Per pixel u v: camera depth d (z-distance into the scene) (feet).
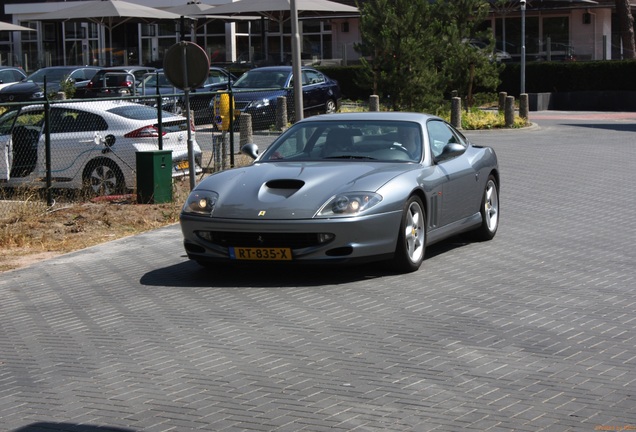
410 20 97.25
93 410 19.04
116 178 52.08
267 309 27.04
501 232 39.42
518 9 147.74
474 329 24.57
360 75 98.27
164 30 173.78
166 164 50.14
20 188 49.98
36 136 52.60
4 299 29.50
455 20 106.01
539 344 23.13
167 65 45.55
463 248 36.01
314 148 34.12
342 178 31.01
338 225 29.40
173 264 34.32
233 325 25.38
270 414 18.54
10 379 21.27
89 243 40.09
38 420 18.56
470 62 104.83
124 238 40.11
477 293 28.60
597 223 41.37
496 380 20.42
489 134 89.97
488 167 37.09
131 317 26.61
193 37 169.17
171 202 50.14
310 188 30.45
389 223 30.27
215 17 139.64
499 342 23.35
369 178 30.94
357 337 23.94
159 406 19.16
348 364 21.71
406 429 17.62
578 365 21.42
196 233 31.01
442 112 99.50
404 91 96.68
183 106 87.66
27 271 33.83
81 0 179.63
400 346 23.09
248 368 21.54
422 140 33.81
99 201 50.70
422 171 32.40
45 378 21.26
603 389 19.75
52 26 183.83
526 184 54.44
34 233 42.16
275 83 92.99
